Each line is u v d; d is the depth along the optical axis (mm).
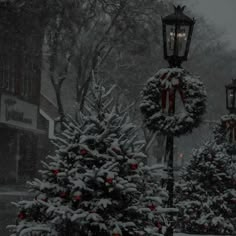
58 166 7188
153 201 7242
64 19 30750
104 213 7000
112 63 38875
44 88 58781
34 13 28953
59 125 33281
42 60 33719
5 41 29359
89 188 6902
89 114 7578
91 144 7328
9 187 33938
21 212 7203
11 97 36938
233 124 20984
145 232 7238
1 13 28047
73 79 37906
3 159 38406
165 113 11305
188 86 11422
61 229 6883
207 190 14586
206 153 14898
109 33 33875
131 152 7336
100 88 7668
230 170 15320
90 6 32406
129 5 33125
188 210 14219
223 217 14477
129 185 6957
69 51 32281
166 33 11312
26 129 40094
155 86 11594
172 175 10398
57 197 7094
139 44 34031
